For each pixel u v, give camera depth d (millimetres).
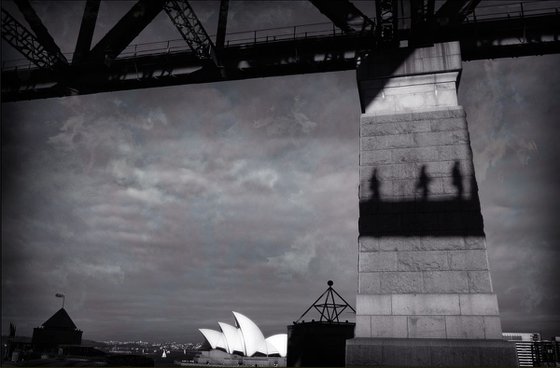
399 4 23781
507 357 15844
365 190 20062
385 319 17594
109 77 31641
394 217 19266
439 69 21750
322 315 27719
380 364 16656
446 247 18281
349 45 28234
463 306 17203
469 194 18984
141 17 30172
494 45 25625
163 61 31094
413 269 18219
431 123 20641
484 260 17766
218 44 29656
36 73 32281
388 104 21688
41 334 54062
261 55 29719
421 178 19734
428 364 16328
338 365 24141
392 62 22469
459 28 25453
